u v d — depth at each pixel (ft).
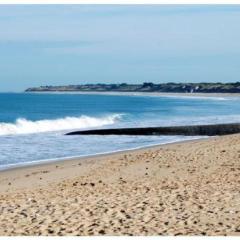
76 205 53.42
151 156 98.99
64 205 53.72
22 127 192.95
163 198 56.08
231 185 64.95
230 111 384.06
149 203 53.21
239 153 96.43
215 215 46.93
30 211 50.85
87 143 145.18
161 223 44.42
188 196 56.85
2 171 89.45
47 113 334.65
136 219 46.03
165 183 69.72
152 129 179.01
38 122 209.26
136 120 263.49
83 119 239.71
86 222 45.34
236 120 259.80
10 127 188.03
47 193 64.75
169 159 93.81
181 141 148.15
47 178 80.02
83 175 81.35
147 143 147.74
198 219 45.57
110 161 95.66
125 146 138.92
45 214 49.21
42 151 124.06
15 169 91.86
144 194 59.67
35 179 79.51
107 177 78.13
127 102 626.64
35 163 100.58
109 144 143.54
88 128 201.05
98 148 133.08
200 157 94.27
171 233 41.29
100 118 255.50
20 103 538.47
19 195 63.72
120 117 278.46
